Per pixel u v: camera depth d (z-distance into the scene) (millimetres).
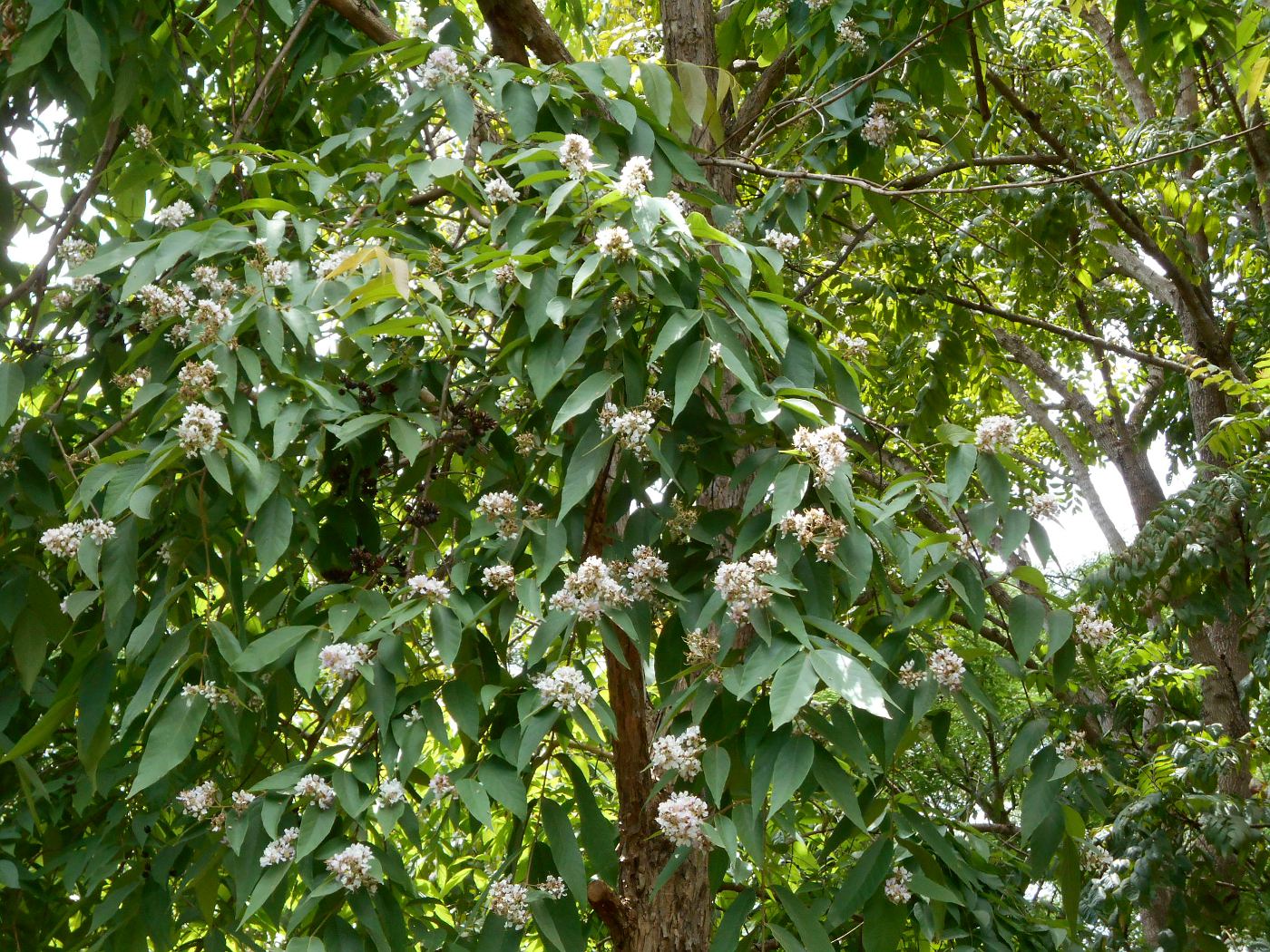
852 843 3795
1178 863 4586
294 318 2535
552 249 2445
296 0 3791
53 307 3277
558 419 2293
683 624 2531
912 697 2426
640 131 3023
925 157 5938
